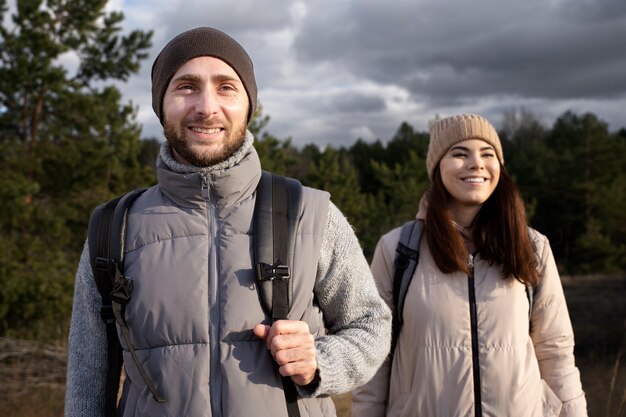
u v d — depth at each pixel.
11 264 9.47
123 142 11.18
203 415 1.42
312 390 1.50
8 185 9.62
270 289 1.52
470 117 2.51
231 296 1.50
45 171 10.90
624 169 32.00
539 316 2.41
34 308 9.34
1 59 10.66
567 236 29.84
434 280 2.38
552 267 2.45
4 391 6.76
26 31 10.34
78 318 1.65
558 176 31.91
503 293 2.35
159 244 1.57
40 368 7.58
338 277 1.67
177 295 1.51
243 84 1.68
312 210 1.66
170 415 1.43
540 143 42.53
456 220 2.55
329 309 1.70
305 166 25.11
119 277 1.54
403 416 2.34
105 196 11.11
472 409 2.26
